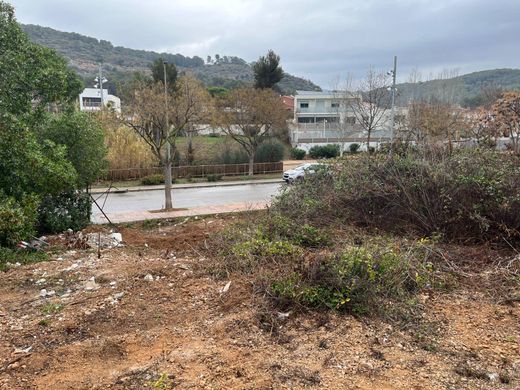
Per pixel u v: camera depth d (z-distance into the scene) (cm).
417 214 719
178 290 484
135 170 2673
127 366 327
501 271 544
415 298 458
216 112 2597
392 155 824
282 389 292
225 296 457
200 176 2819
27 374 319
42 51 1035
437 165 735
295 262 496
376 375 312
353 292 428
